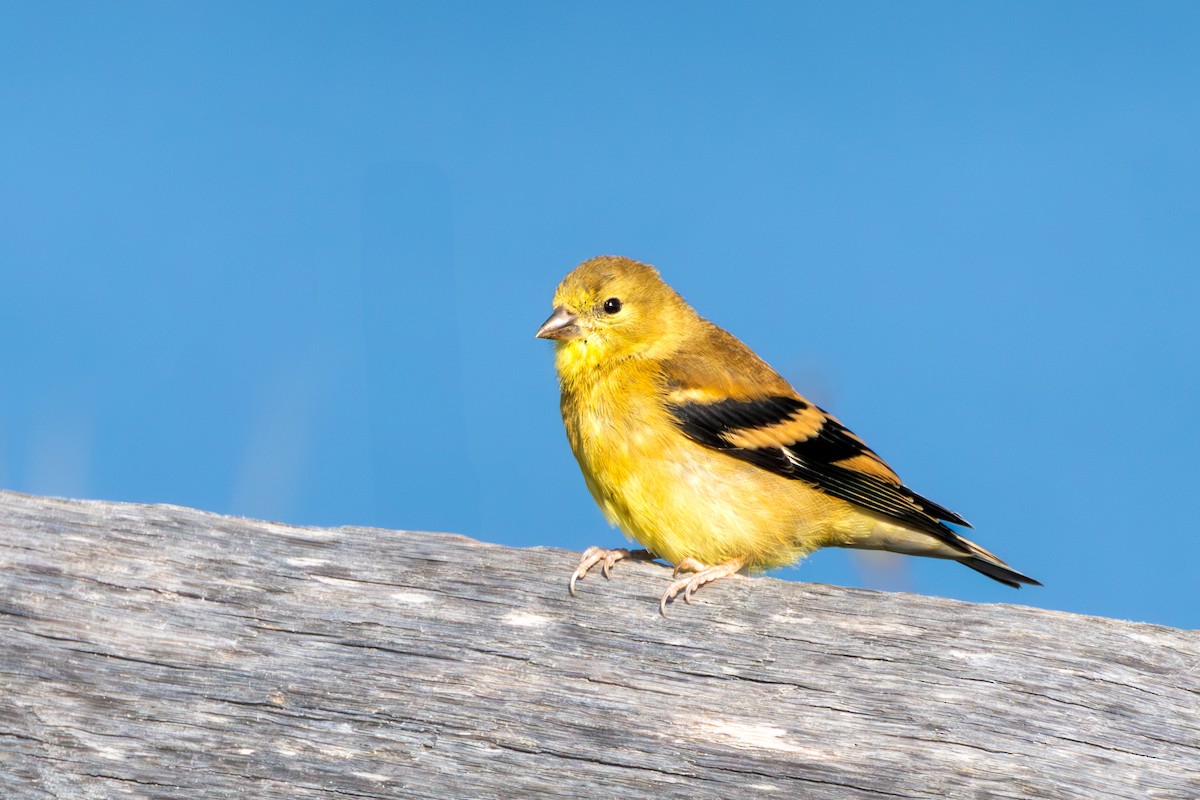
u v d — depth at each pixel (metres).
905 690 6.39
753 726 6.35
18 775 6.16
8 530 6.55
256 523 6.84
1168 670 6.45
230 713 6.34
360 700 6.42
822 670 6.49
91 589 6.49
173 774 6.23
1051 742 6.25
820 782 6.23
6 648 6.33
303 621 6.58
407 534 6.91
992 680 6.41
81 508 6.69
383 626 6.60
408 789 6.27
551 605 6.70
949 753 6.24
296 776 6.25
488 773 6.29
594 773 6.31
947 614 6.62
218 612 6.56
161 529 6.69
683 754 6.30
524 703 6.43
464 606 6.69
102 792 6.18
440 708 6.42
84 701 6.29
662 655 6.57
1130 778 6.18
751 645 6.55
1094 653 6.48
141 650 6.42
